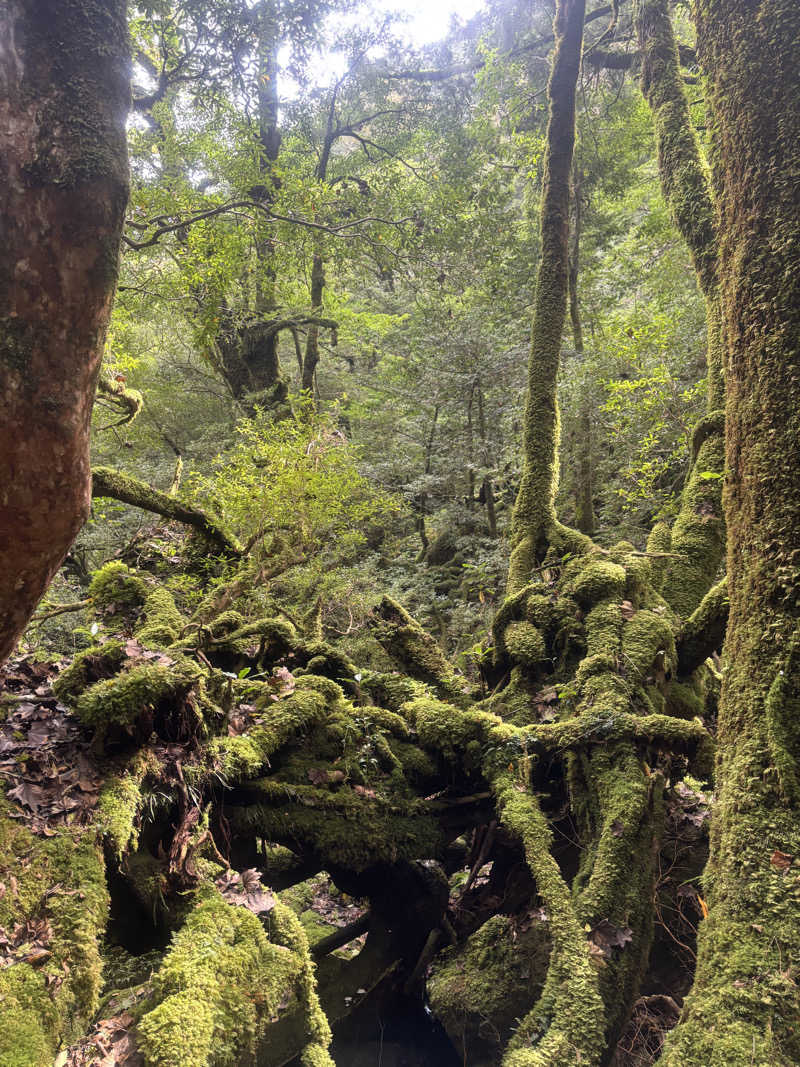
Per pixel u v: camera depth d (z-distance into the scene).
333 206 9.90
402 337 15.45
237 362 14.16
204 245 8.70
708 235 4.71
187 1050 1.70
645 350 8.79
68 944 1.81
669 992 3.32
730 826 2.26
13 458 1.29
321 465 7.54
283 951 2.23
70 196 1.28
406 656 4.43
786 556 2.24
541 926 3.46
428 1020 3.65
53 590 7.96
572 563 4.44
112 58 1.35
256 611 5.67
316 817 2.99
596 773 3.22
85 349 1.35
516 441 10.88
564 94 5.95
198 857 2.50
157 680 2.52
